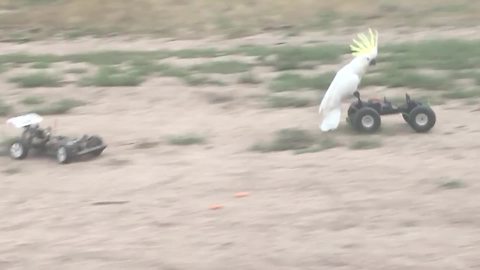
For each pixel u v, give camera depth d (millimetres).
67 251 21812
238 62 51375
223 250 21531
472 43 55344
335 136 32344
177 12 77125
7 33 73500
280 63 50156
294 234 22422
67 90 44562
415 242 21625
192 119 37031
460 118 35000
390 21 71000
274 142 31672
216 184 26953
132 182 27594
